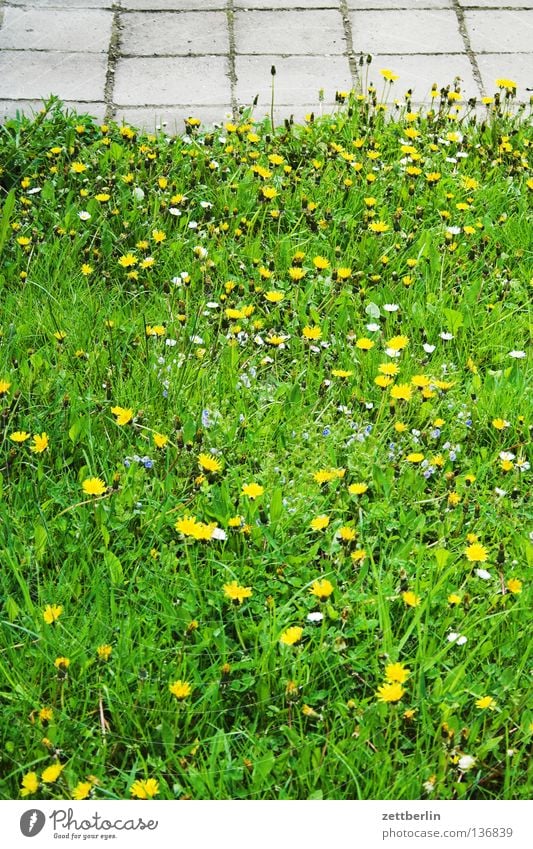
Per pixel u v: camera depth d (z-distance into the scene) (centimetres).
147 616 261
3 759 236
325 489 298
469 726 245
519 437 324
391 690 230
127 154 445
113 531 284
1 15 561
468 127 480
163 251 395
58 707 244
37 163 435
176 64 532
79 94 507
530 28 571
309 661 253
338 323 368
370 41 555
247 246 401
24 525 287
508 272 396
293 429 320
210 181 437
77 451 313
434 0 589
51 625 257
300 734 240
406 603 251
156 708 243
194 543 281
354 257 403
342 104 486
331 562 275
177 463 305
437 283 393
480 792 238
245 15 571
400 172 445
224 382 336
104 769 234
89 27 555
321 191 431
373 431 321
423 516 287
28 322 358
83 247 402
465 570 278
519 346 365
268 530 282
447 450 313
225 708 248
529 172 453
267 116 470
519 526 293
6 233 394
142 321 360
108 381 329
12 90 508
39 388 328
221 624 259
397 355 347
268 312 374
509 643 258
